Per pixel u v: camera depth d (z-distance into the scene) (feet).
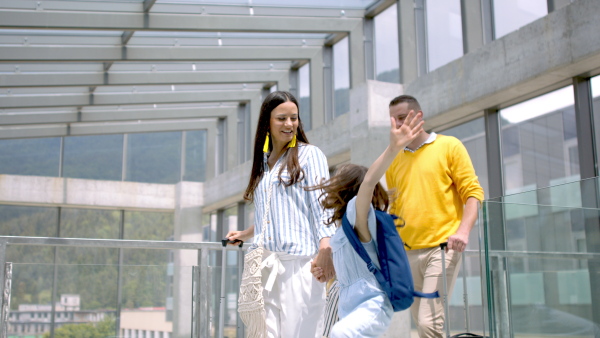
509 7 22.20
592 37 17.48
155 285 12.34
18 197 42.24
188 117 42.73
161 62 31.42
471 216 9.78
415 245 10.28
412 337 19.49
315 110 33.63
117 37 29.14
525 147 21.21
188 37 30.37
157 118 41.70
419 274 10.43
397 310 6.72
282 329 7.97
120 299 12.35
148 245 11.37
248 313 7.94
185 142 46.93
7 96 34.88
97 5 25.29
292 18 29.50
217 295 12.19
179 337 11.76
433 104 23.63
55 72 32.17
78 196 43.70
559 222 8.93
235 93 40.24
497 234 9.45
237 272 12.85
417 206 10.34
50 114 39.47
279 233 8.05
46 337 11.89
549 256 8.98
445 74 23.11
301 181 8.21
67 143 45.24
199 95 39.06
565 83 19.70
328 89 34.17
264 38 32.48
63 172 44.78
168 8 26.63
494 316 9.26
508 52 20.44
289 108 8.30
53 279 12.13
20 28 24.56
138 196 45.14
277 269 8.02
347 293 6.95
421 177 10.41
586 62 18.02
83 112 40.16
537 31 19.36
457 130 24.20
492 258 9.42
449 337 9.76
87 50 28.91
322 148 31.01
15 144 44.14
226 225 44.01
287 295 7.98
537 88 20.33
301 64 36.91
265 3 28.22
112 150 45.91
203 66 34.76
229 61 34.06
